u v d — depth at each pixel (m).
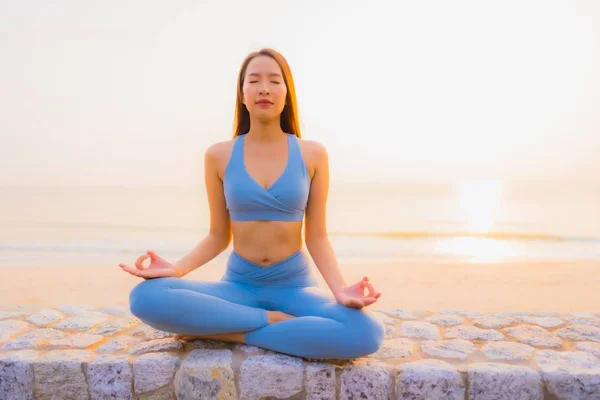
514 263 10.62
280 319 2.77
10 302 7.26
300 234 3.01
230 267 3.06
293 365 2.57
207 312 2.61
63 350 2.86
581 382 2.52
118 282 8.78
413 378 2.56
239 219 2.95
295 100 3.17
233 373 2.57
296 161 2.94
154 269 2.76
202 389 2.56
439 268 10.01
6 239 15.49
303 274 3.01
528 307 6.75
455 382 2.55
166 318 2.59
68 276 9.33
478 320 3.51
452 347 2.94
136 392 2.66
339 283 2.80
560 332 3.25
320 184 3.03
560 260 11.58
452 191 34.88
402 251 13.52
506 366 2.63
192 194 33.91
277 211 2.88
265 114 2.91
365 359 2.72
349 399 2.57
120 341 3.00
